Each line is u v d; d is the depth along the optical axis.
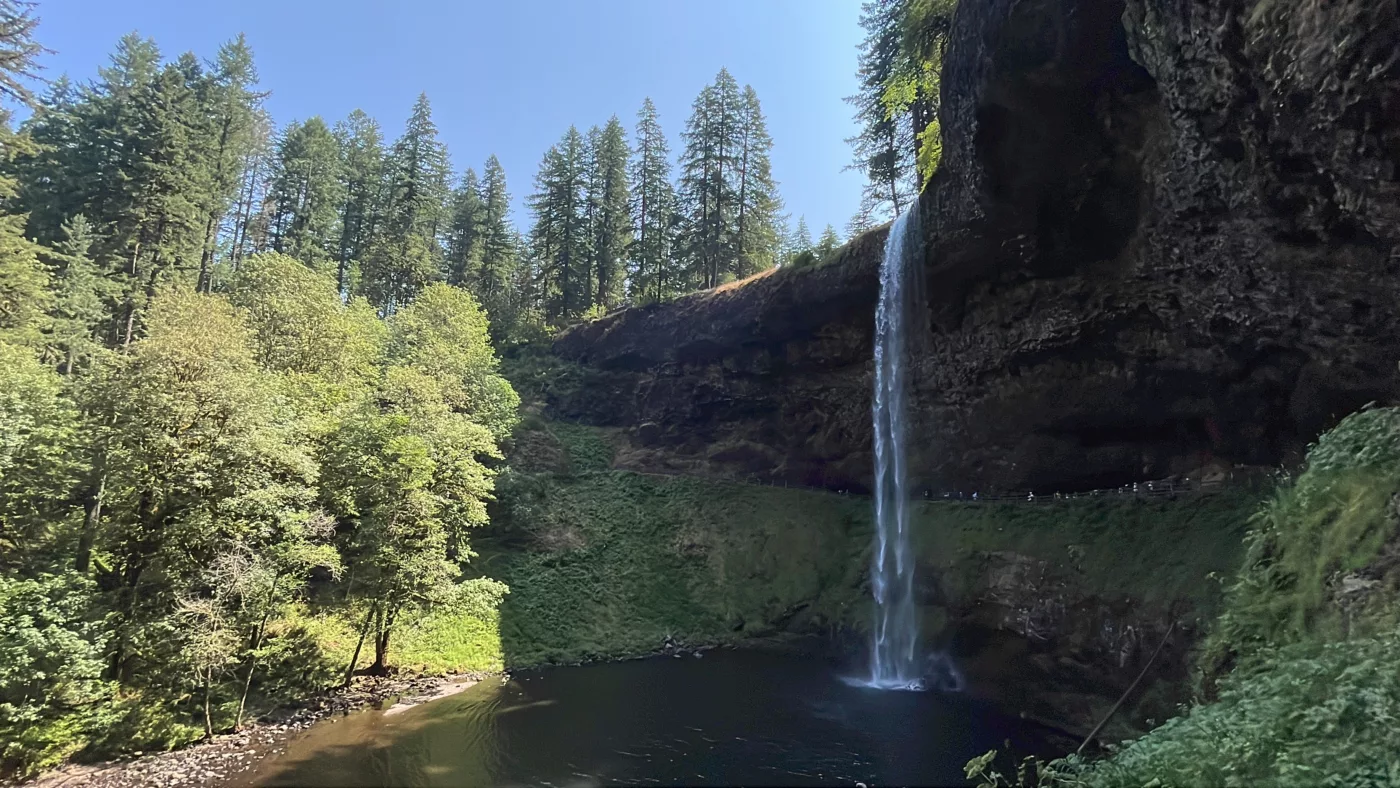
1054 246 17.67
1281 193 11.13
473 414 29.77
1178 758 5.69
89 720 12.53
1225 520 15.62
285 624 18.92
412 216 48.88
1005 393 21.47
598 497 31.09
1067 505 19.98
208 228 38.28
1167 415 18.52
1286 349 14.88
